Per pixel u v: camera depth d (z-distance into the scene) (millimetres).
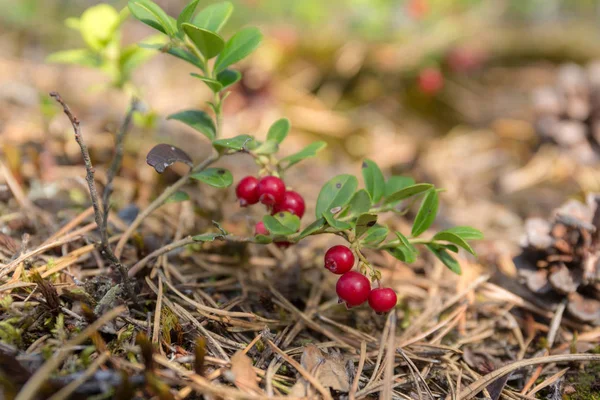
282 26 752
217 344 316
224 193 409
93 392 287
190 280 348
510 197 457
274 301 345
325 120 558
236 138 312
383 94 607
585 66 723
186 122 324
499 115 608
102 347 299
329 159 493
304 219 404
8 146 375
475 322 356
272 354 320
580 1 1012
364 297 305
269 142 322
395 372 325
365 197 310
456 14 824
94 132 424
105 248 312
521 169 502
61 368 294
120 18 391
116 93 542
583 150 510
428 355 334
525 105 636
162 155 314
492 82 693
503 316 357
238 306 342
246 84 551
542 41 748
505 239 409
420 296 365
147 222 373
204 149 456
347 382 311
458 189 463
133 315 321
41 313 310
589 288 350
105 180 395
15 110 444
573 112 509
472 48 688
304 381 308
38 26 657
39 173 389
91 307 314
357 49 623
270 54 589
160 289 328
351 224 305
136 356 303
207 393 295
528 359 324
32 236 351
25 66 562
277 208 318
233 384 303
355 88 607
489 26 842
